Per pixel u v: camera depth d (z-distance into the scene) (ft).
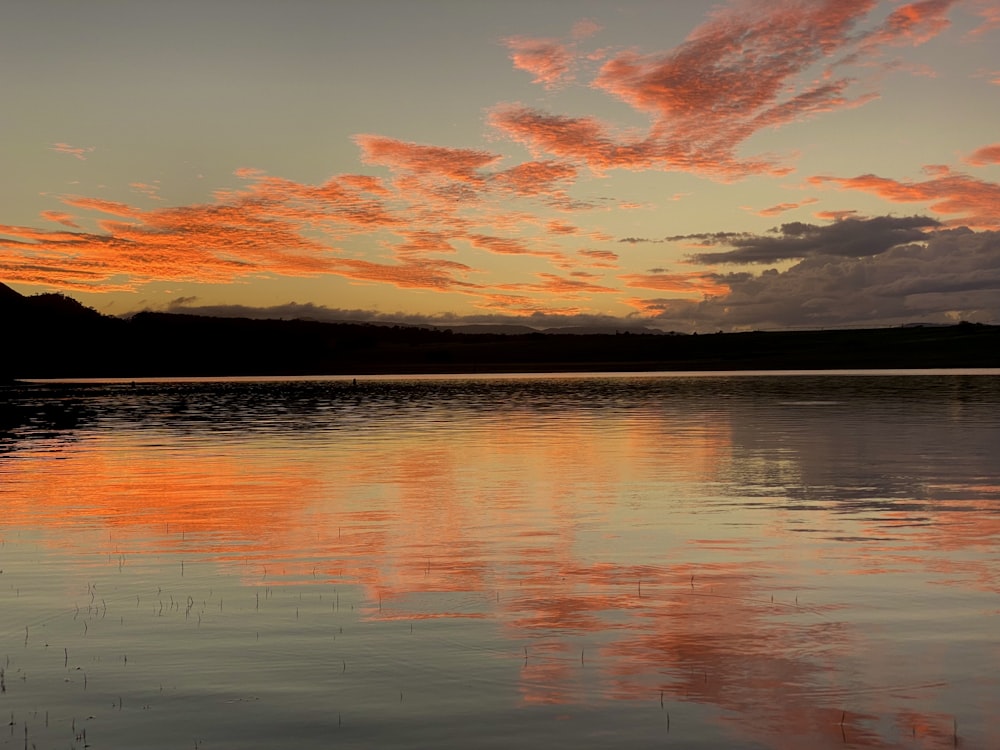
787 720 28.32
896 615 39.42
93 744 27.25
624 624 38.60
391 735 27.61
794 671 32.60
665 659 34.06
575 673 32.65
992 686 31.01
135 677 32.81
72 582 46.65
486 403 229.45
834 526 60.23
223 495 75.92
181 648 35.99
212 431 144.97
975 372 449.89
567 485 80.69
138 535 58.95
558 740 27.09
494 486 80.48
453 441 124.77
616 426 147.84
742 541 55.67
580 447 114.62
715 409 188.96
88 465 98.22
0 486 81.71
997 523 60.95
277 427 153.07
